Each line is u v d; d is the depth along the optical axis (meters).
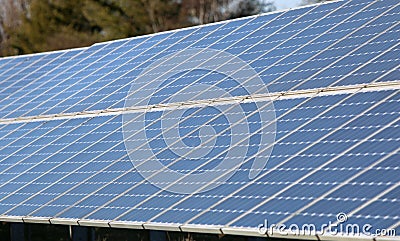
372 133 33.66
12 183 43.59
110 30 138.88
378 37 41.81
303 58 43.25
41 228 71.81
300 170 33.34
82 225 36.62
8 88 59.12
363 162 31.95
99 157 42.44
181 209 34.25
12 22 160.62
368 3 46.00
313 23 46.75
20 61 64.31
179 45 52.25
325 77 40.38
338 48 42.59
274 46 46.12
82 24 144.50
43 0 144.38
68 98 52.72
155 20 139.00
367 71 39.06
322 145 34.47
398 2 44.72
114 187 38.59
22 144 48.53
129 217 35.28
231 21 52.16
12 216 39.72
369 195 29.80
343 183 31.19
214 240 61.38
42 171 43.59
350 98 37.31
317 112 37.38
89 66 56.62
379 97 36.25
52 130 48.72
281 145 35.91
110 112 47.59
